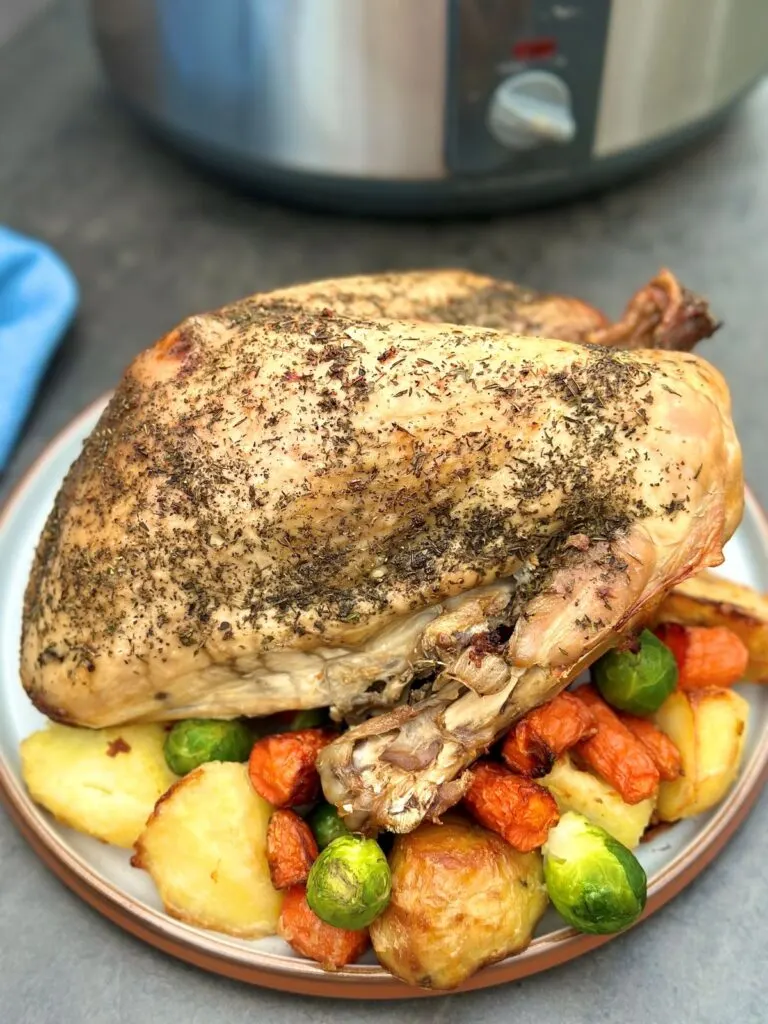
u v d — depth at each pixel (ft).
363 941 0.94
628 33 1.60
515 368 0.92
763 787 1.13
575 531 0.93
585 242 1.92
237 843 0.95
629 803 0.97
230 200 1.99
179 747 1.02
